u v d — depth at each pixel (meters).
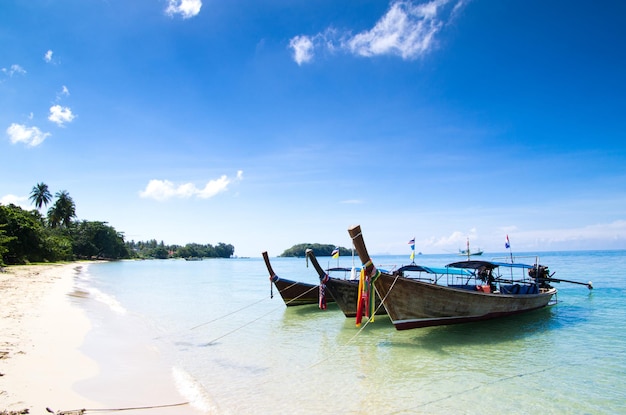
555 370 10.76
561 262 76.69
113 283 41.12
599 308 20.42
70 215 99.81
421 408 8.28
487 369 10.87
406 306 13.84
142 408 7.54
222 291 32.75
